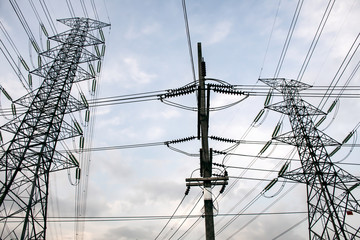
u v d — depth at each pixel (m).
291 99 25.92
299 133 23.73
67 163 19.17
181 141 18.89
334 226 17.92
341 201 19.00
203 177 13.91
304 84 27.16
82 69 24.34
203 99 15.88
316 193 20.27
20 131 18.47
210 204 13.06
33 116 19.61
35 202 15.98
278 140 23.67
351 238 17.39
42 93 21.39
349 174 20.02
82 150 21.80
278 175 21.81
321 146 22.03
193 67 14.62
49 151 18.17
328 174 20.34
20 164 16.67
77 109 21.69
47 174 17.36
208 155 14.44
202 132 14.96
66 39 27.06
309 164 21.66
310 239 19.61
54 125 19.39
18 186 15.95
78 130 21.70
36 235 15.27
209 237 12.13
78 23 29.53
